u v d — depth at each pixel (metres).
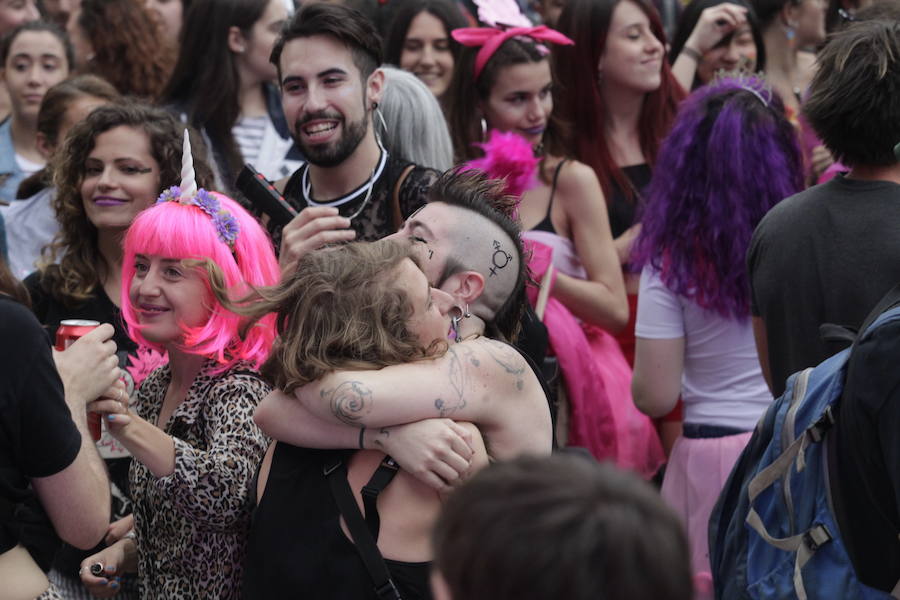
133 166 4.56
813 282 3.65
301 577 2.80
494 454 2.97
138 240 3.49
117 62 7.80
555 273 5.57
